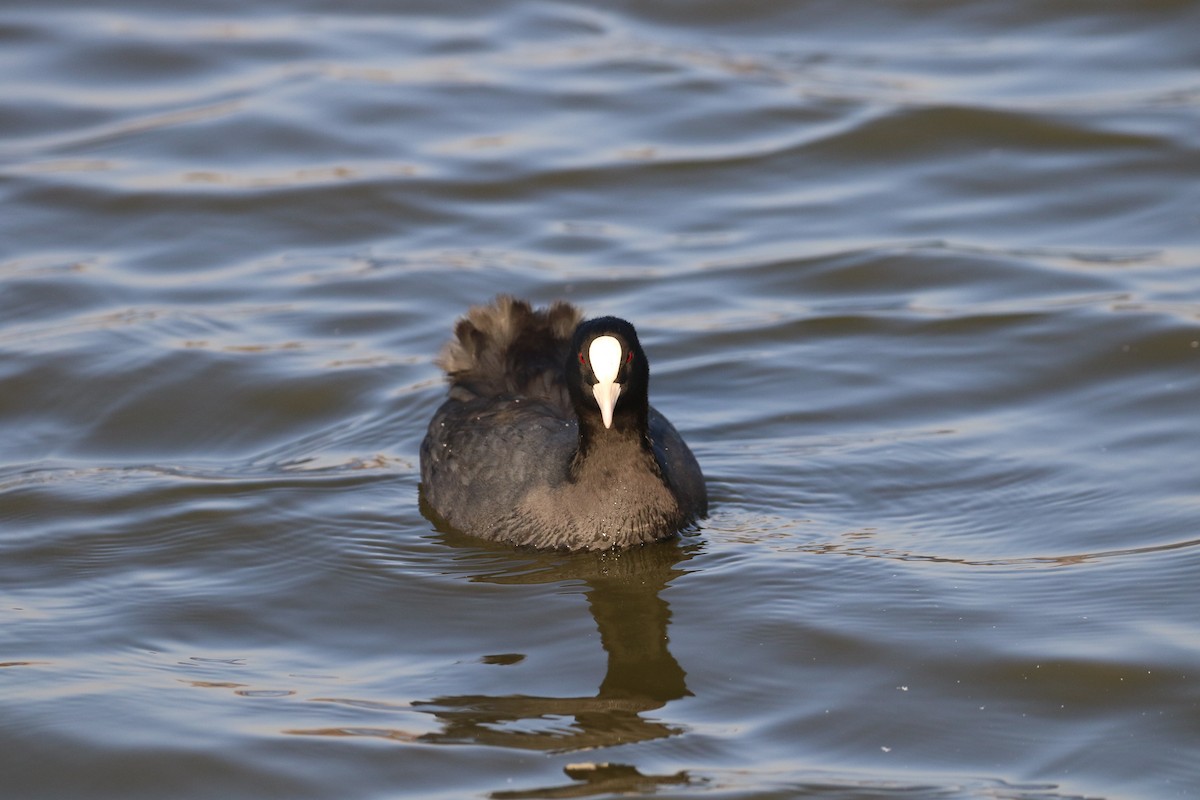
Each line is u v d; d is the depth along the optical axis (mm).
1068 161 20875
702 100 22828
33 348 16781
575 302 17938
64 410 15789
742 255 18984
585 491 13078
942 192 20438
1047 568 12398
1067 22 24734
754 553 12891
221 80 23578
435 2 26078
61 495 14078
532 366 14453
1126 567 12312
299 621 12031
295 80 23500
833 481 14125
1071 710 10500
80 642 11680
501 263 18844
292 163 21281
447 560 13055
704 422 15383
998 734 10258
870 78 23312
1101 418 15094
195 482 14383
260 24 25438
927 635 11445
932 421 15234
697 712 10586
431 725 10469
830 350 16750
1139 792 9594
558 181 20812
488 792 9672
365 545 13273
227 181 20781
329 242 19547
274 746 10242
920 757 10016
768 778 9750
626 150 21578
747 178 20922
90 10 25734
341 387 16203
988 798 9508
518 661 11359
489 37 25078
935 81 23062
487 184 20734
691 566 12750
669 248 19219
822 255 18828
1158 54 23500
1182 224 19234
